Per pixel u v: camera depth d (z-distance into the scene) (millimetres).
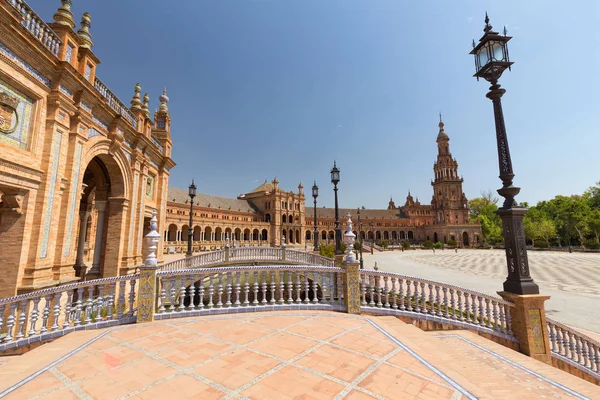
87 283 6102
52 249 8883
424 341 5289
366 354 4391
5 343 5344
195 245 51656
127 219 14609
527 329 6281
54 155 9031
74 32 9938
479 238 88812
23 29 7578
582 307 14359
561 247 65312
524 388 4141
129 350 4586
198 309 6789
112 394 3244
